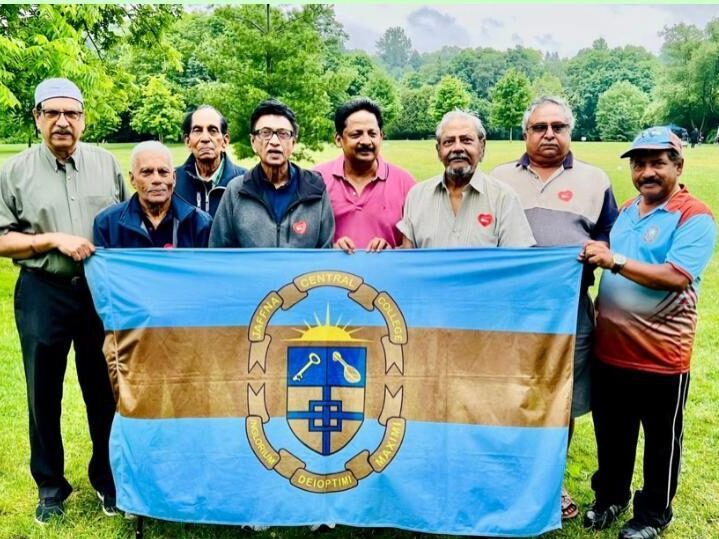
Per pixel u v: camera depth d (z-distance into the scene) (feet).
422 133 211.20
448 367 11.85
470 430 11.80
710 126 225.76
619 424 12.51
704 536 12.73
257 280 11.91
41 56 33.78
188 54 88.94
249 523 11.93
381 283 11.88
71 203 12.35
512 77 201.67
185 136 15.85
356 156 13.29
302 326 11.93
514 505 11.70
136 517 12.95
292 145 12.19
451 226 12.30
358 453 11.93
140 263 11.89
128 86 50.80
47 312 12.37
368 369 11.93
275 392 11.95
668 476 12.17
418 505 11.84
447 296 11.82
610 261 11.36
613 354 12.17
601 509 12.95
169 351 11.93
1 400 18.80
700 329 25.58
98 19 42.96
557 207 12.85
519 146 148.87
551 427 11.71
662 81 239.50
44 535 12.54
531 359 11.74
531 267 11.69
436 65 345.31
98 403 13.19
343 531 12.95
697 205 11.48
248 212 12.31
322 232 12.57
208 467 11.95
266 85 58.03
